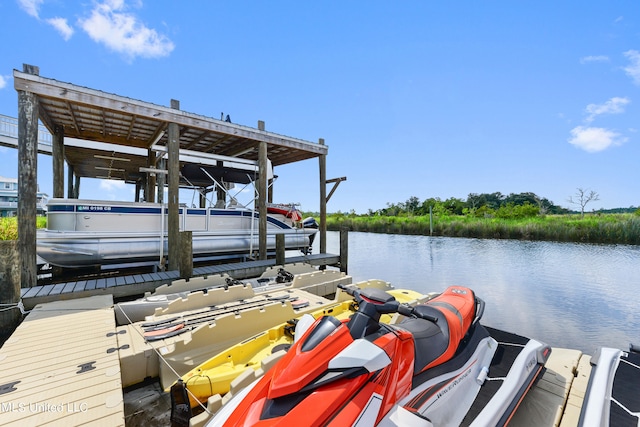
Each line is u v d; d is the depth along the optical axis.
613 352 3.64
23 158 6.12
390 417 1.78
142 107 7.72
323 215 12.21
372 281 6.58
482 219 31.73
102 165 13.14
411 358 2.24
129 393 3.50
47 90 6.41
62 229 7.96
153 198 12.52
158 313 4.89
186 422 2.84
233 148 11.75
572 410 2.90
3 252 4.96
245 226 11.27
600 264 14.19
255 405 1.76
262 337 4.07
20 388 2.70
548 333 6.52
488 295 9.30
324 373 1.74
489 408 2.47
